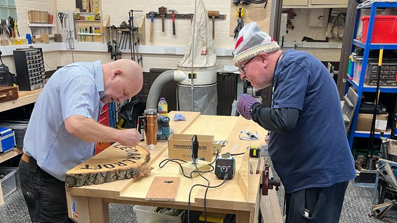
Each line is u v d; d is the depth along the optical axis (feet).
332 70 13.51
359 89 9.71
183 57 13.62
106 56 15.26
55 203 4.94
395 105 9.81
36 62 10.66
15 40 11.88
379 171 8.14
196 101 12.86
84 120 3.95
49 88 4.48
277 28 13.74
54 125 4.54
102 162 4.60
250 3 13.47
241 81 13.10
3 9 11.39
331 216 4.64
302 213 4.62
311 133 4.44
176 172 4.78
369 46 9.32
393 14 9.44
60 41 15.03
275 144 4.92
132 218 7.88
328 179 4.47
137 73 4.65
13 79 10.19
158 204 4.18
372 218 8.01
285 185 4.94
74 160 4.83
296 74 4.11
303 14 18.98
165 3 14.23
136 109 13.51
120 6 14.57
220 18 13.87
